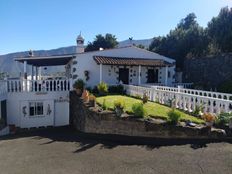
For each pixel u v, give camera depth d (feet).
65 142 37.91
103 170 25.31
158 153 28.94
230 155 26.55
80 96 57.21
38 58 76.13
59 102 67.00
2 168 27.71
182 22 152.87
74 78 73.26
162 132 34.88
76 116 57.11
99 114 42.14
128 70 81.05
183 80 93.61
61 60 84.07
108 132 40.86
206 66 82.43
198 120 36.76
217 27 103.14
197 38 107.65
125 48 80.53
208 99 40.47
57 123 66.74
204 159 26.04
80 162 27.94
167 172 23.81
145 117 38.42
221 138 31.68
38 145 37.47
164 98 51.19
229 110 36.96
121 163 26.76
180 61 108.99
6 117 63.72
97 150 31.96
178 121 35.40
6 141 43.57
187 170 23.93
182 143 31.76
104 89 66.03
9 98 63.62
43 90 65.36
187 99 44.42
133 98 59.52
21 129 62.44
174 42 118.42
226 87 69.56
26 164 28.53
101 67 71.61
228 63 73.72
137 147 31.91
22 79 63.98
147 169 24.79
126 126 38.40
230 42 90.84
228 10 104.53
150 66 80.94
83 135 42.57
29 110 64.28
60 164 27.73
